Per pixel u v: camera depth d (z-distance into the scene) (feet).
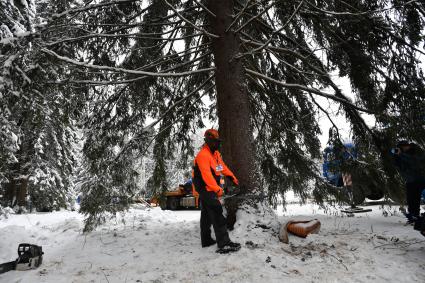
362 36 16.29
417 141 16.03
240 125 15.98
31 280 10.80
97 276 11.05
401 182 17.57
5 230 18.16
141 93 20.62
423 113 15.31
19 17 16.14
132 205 19.58
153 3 18.28
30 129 15.26
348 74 17.22
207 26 19.86
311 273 10.25
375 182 18.33
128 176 19.21
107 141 19.57
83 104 18.74
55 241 17.66
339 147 18.72
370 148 17.79
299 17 18.92
